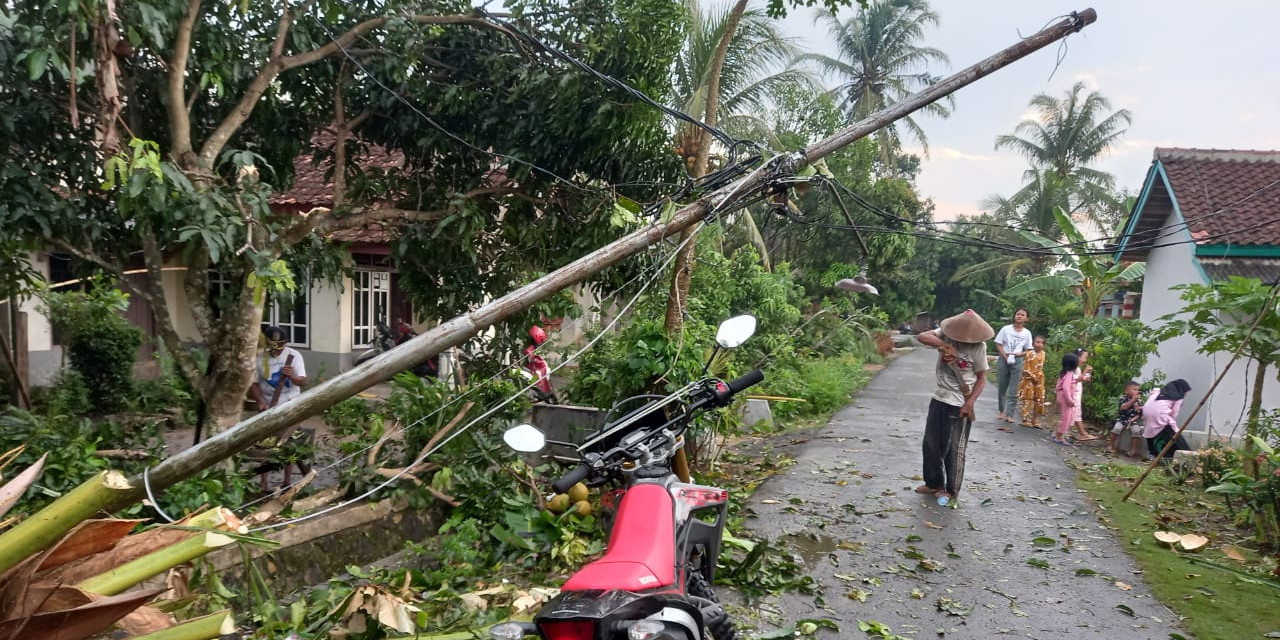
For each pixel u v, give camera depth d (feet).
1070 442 36.40
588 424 24.26
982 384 24.23
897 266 83.10
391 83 23.06
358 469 19.89
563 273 14.15
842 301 76.38
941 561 19.51
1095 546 20.80
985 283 134.10
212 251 17.12
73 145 19.36
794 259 87.92
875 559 19.53
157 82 20.29
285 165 24.44
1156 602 17.20
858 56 101.55
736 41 38.58
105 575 8.32
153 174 16.44
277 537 16.85
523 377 23.86
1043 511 24.03
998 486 26.89
